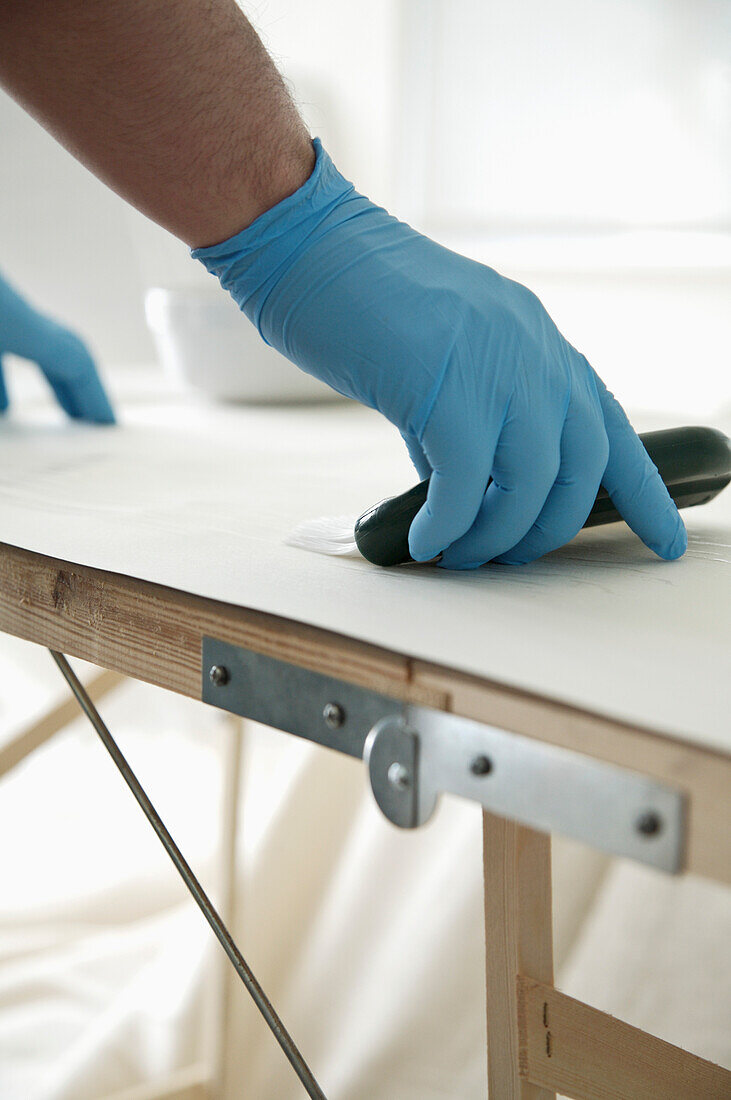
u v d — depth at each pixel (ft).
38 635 1.73
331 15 5.04
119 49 1.45
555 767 1.02
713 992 3.14
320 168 1.71
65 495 2.23
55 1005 3.84
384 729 1.18
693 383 4.55
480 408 1.52
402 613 1.35
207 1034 3.31
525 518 1.57
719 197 4.36
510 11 4.70
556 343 1.65
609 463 1.64
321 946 3.51
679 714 1.01
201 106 1.53
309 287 1.66
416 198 5.16
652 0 4.33
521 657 1.17
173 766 5.18
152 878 4.43
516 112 4.81
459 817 3.43
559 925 3.41
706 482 1.84
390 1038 3.18
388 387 1.60
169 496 2.23
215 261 1.75
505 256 4.89
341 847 3.68
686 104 4.35
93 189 5.24
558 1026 1.76
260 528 1.90
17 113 4.86
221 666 1.41
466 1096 3.05
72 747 5.41
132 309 5.56
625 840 0.98
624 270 4.57
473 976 3.18
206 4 1.51
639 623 1.32
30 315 3.35
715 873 0.95
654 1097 1.83
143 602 1.51
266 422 3.58
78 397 3.51
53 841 4.74
